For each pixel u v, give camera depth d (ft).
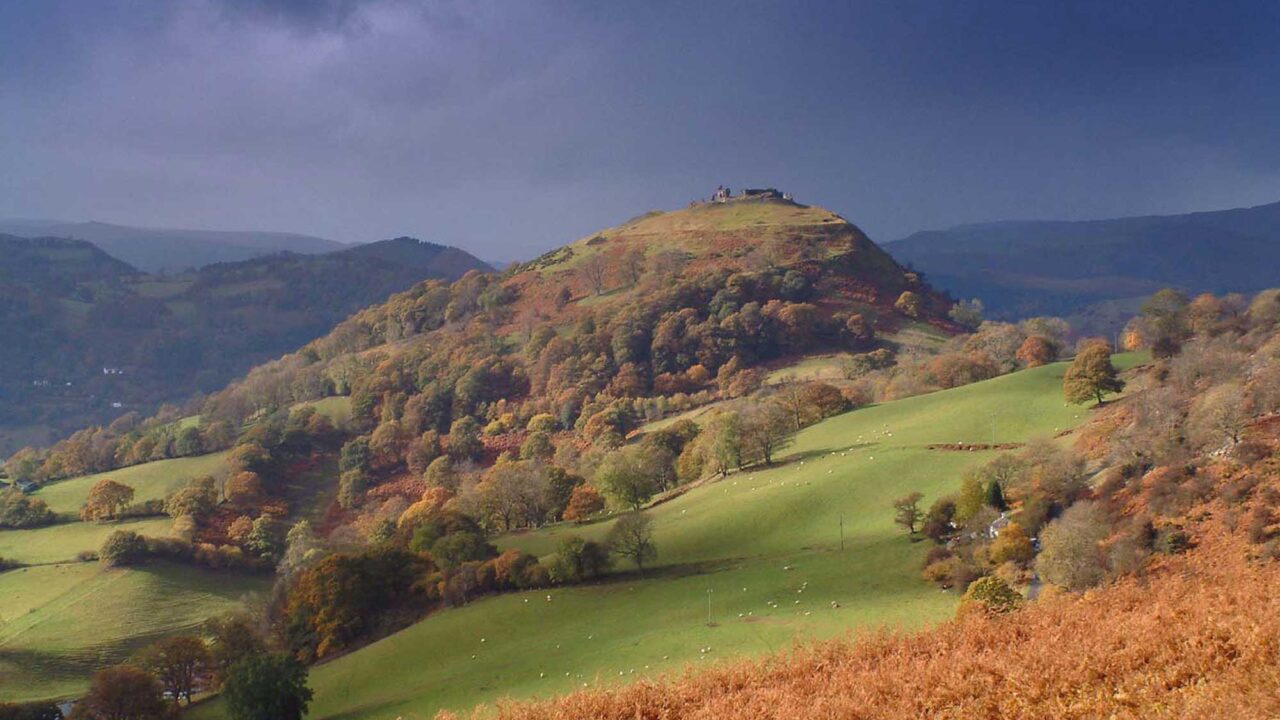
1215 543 147.64
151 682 218.38
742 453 369.30
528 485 381.60
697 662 160.15
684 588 234.38
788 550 256.52
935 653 85.25
